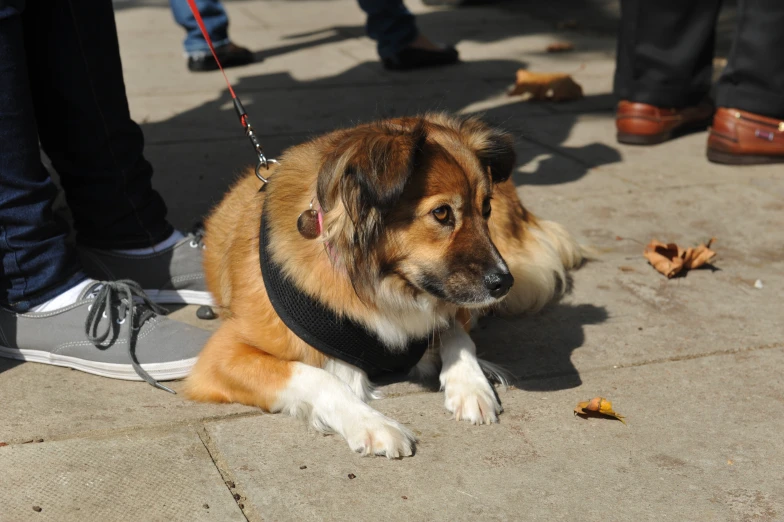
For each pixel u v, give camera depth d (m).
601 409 2.90
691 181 5.47
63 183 3.60
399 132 2.66
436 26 10.53
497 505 2.47
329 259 2.80
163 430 2.82
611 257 4.40
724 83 5.71
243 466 2.63
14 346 3.26
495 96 7.45
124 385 3.16
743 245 4.52
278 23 10.81
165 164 5.59
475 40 9.74
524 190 5.30
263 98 7.27
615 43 9.66
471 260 2.77
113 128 3.48
